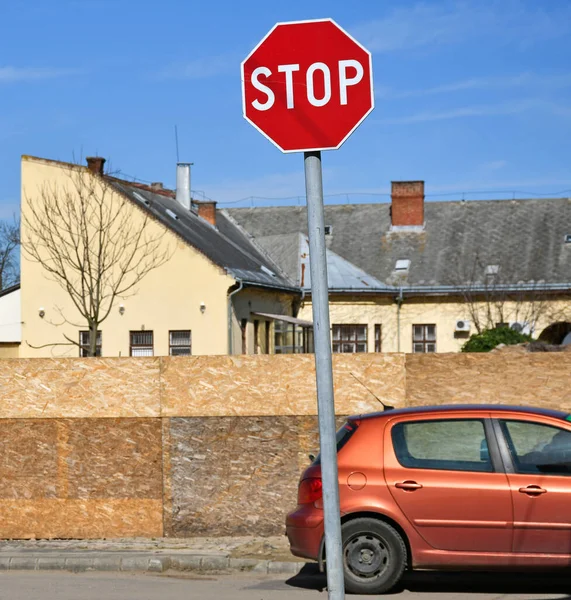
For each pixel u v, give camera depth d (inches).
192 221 1733.5
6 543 500.7
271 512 505.0
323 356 157.6
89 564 421.7
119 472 517.7
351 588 343.3
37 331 1509.6
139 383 518.0
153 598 346.3
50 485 521.3
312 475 357.7
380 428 354.3
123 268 1446.9
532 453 341.7
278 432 506.9
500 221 1953.7
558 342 1839.3
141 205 1466.5
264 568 410.9
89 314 1326.3
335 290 1732.3
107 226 1444.4
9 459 524.7
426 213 1994.3
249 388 509.4
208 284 1446.9
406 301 1782.7
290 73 162.4
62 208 1483.8
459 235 1926.7
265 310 1610.5
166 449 514.3
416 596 341.1
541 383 491.2
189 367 514.9
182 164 1849.2
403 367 502.0
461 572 389.1
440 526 339.6
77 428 520.7
